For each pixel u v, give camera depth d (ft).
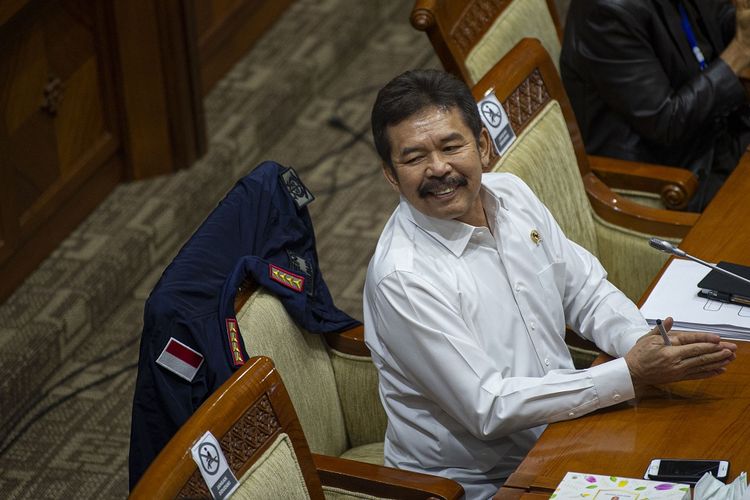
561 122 37.88
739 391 27.76
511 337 30.19
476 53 40.55
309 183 58.65
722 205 35.22
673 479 24.94
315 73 64.34
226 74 63.16
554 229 32.01
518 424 28.25
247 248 30.81
